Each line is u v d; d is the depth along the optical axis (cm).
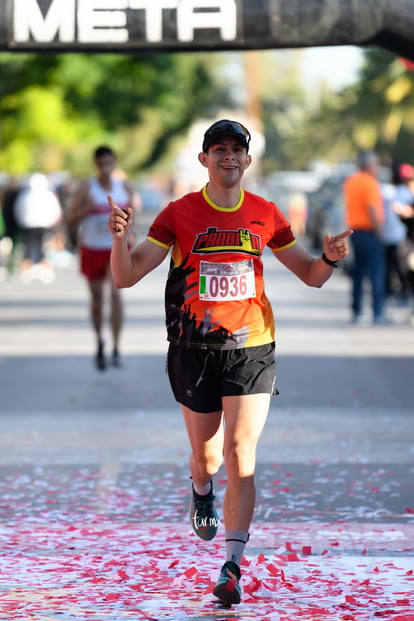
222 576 1270
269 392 1338
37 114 8169
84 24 2081
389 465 2042
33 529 1620
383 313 4506
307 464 2048
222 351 1335
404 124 12256
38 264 7331
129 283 1349
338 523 1653
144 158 17575
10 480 1939
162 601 1294
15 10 2080
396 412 2589
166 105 9569
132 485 1900
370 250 4456
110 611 1261
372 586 1345
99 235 3170
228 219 1347
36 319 4722
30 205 7181
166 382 3052
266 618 1233
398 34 2117
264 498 1805
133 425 2445
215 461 1398
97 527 1631
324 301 5559
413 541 1552
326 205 8819
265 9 2089
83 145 8969
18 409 2652
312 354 3572
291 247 1390
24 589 1340
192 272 1345
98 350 3247
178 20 2081
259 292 1359
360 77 12662
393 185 4934
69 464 2061
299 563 1443
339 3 2100
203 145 1351
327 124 16388
